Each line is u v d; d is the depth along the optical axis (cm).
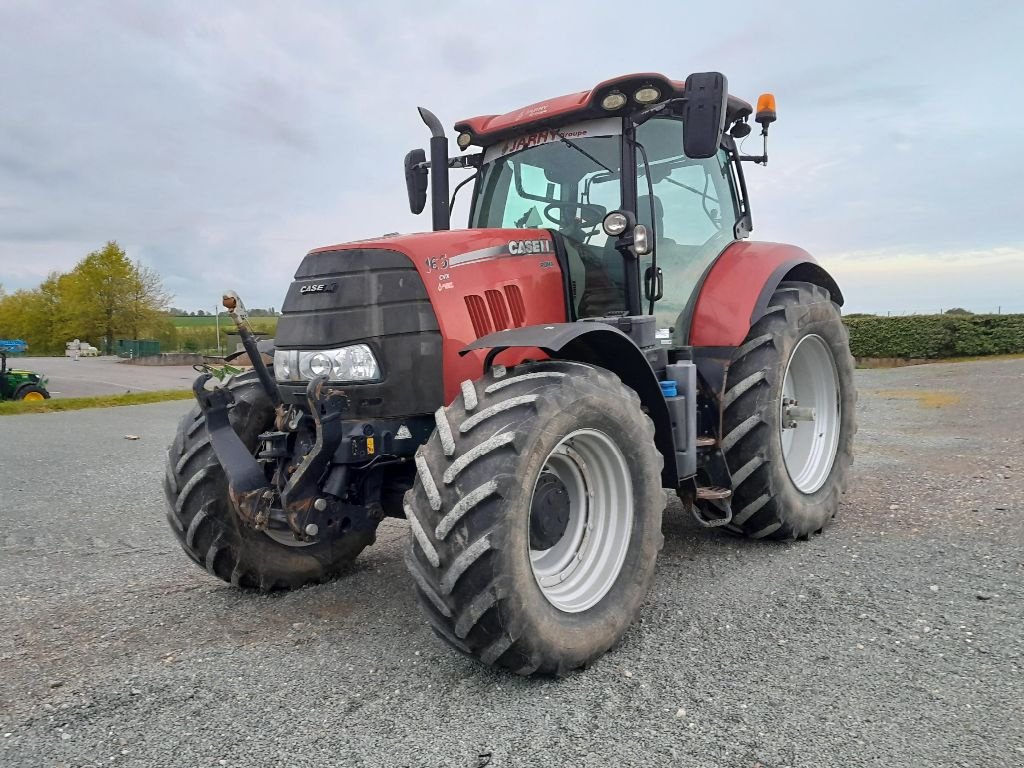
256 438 370
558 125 409
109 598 379
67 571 432
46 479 748
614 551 304
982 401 1062
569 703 252
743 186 488
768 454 399
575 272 397
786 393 471
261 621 340
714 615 322
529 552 270
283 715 249
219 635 324
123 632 330
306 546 384
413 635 317
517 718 243
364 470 319
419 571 261
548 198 412
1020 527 431
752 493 406
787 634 299
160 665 292
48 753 229
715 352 415
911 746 218
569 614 278
